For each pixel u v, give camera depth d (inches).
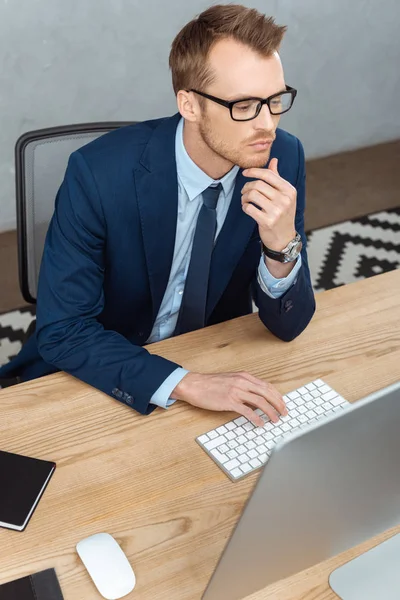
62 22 116.0
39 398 50.1
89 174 55.4
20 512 41.3
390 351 55.7
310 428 27.5
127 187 55.7
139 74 127.0
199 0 125.0
